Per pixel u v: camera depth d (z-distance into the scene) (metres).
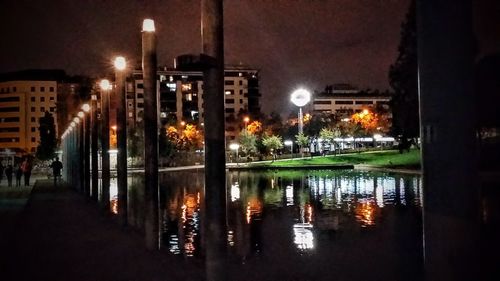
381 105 113.44
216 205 5.14
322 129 89.44
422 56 1.80
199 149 101.12
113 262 9.06
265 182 38.88
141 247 10.63
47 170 58.41
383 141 104.31
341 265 10.00
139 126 85.62
